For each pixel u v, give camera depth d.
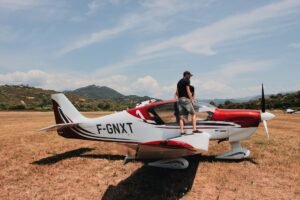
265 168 6.76
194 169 6.72
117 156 8.23
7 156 8.26
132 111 7.58
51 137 11.99
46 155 8.41
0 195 5.33
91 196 5.26
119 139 7.72
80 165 7.24
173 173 6.46
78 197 5.22
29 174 6.52
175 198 5.11
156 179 6.09
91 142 10.70
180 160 6.64
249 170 6.61
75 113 8.31
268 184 5.74
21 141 10.93
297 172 6.46
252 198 5.10
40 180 6.12
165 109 7.29
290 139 10.90
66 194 5.36
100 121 7.89
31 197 5.24
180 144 5.05
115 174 6.45
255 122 7.29
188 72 6.71
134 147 7.66
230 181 5.91
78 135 8.15
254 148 8.97
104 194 5.32
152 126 7.38
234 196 5.19
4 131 14.16
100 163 7.41
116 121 7.70
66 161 7.65
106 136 7.86
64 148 9.49
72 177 6.29
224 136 7.34
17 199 5.16
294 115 29.36
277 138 11.20
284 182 5.84
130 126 7.58
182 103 6.78
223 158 7.54
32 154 8.53
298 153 8.25
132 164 7.25
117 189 5.54
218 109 7.49
